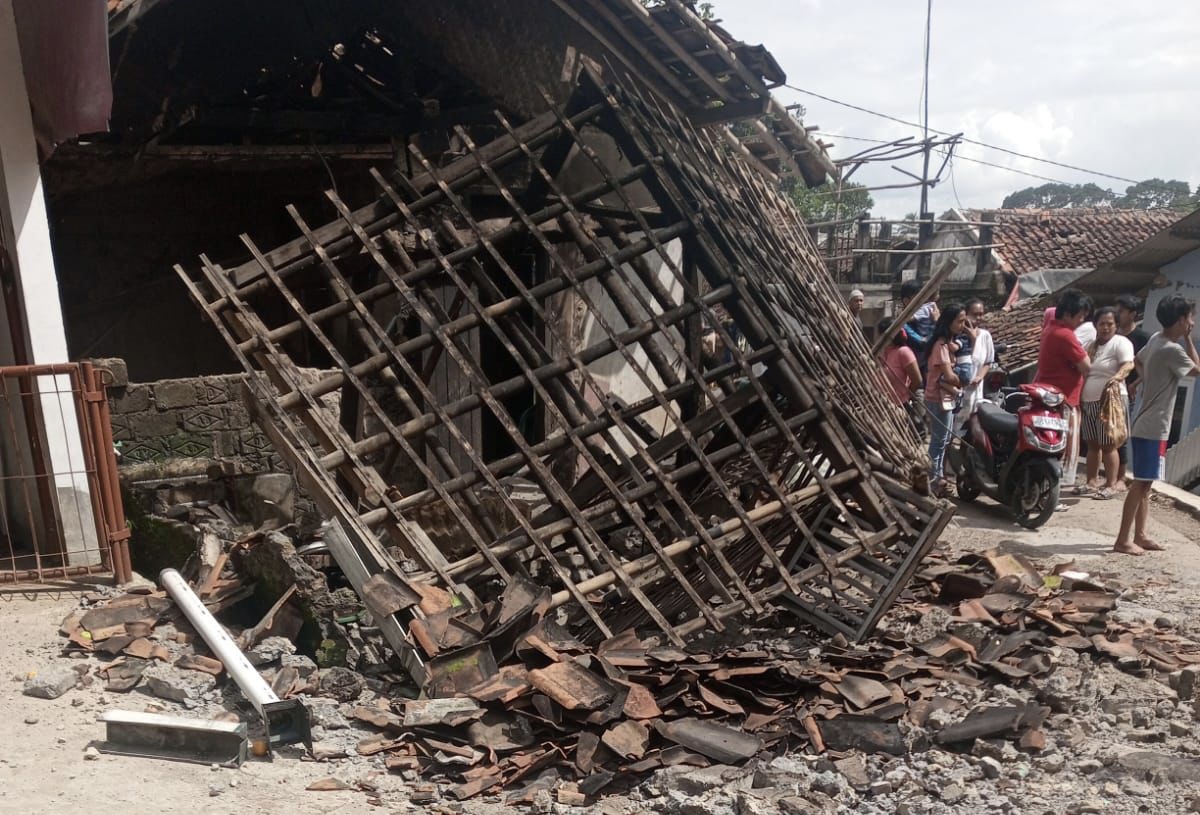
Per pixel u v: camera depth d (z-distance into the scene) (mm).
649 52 7973
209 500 6738
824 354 5961
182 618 4973
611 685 4191
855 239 25344
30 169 5656
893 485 5621
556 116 5855
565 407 6012
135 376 9234
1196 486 13336
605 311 10422
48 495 5723
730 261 5809
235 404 7020
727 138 9516
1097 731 4148
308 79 8758
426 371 6590
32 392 5469
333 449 5000
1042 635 5016
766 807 3484
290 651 4812
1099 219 25531
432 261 5488
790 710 4312
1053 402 8023
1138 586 6402
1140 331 9891
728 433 6352
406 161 8758
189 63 7098
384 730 4172
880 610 5277
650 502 5438
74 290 8906
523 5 7629
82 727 3961
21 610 5070
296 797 3555
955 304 8852
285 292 5176
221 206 9531
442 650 4359
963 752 3996
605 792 3770
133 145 7547
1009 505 8477
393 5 7512
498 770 3842
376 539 4793
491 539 5480
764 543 5305
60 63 5496
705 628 5555
